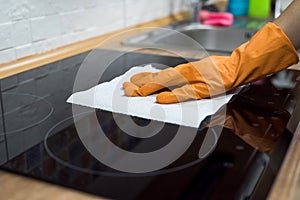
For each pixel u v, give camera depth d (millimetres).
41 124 661
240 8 1932
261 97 768
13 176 489
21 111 732
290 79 885
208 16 1773
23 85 895
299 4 712
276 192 451
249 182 470
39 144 583
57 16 1164
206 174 485
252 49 721
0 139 607
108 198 441
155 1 1742
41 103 768
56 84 889
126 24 1551
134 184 465
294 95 787
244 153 541
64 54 1165
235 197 440
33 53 1091
